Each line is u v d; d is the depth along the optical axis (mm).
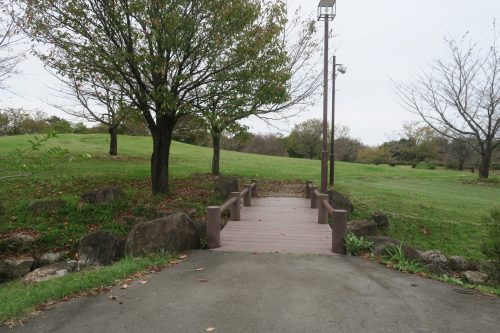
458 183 23344
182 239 6922
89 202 10555
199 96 10992
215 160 17984
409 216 12523
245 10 9898
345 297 4723
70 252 8219
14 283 6648
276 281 5273
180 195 12656
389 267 6027
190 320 4059
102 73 10391
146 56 9500
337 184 18359
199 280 5297
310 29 13859
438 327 3973
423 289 5078
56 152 5355
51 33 9625
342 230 6930
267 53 11031
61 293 4770
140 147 29641
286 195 15648
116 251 7559
